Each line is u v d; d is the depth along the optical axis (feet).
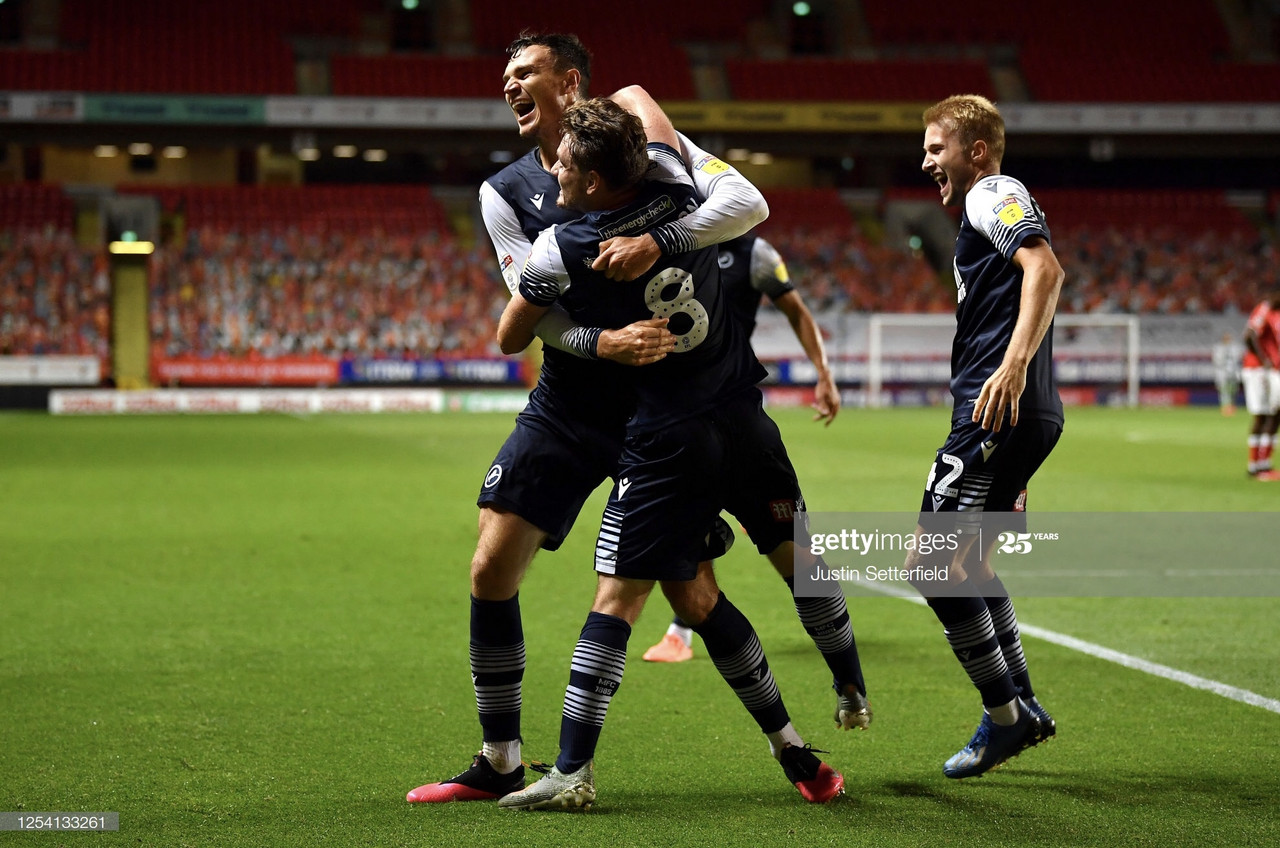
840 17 499.51
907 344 431.02
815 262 451.53
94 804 43.37
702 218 42.37
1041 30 497.46
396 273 419.13
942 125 48.08
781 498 45.78
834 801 43.96
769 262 67.36
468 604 84.43
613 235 42.37
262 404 376.27
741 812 42.83
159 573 97.35
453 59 458.50
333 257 420.77
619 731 53.67
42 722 54.34
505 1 488.02
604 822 41.75
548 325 43.78
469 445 243.40
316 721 54.80
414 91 445.78
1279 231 488.85
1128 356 427.74
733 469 44.42
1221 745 50.96
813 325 68.95
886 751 50.72
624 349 41.57
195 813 42.45
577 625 77.51
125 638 72.74
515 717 45.24
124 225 425.69
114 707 56.95
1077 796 44.39
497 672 44.98
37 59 431.02
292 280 410.93
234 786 45.60
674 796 44.75
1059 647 71.00
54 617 79.20
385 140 418.72
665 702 58.75
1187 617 80.23
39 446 236.84
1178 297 450.71
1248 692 60.18
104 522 129.70
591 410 45.83
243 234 422.82
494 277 425.28
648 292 42.83
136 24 453.58
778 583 93.86
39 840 39.60
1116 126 434.30
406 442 251.19
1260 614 81.20
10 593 88.02
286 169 479.82
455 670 64.90
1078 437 263.90
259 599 86.07
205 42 452.76
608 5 492.13
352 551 110.01
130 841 39.58
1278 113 433.89
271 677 63.16
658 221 42.42
